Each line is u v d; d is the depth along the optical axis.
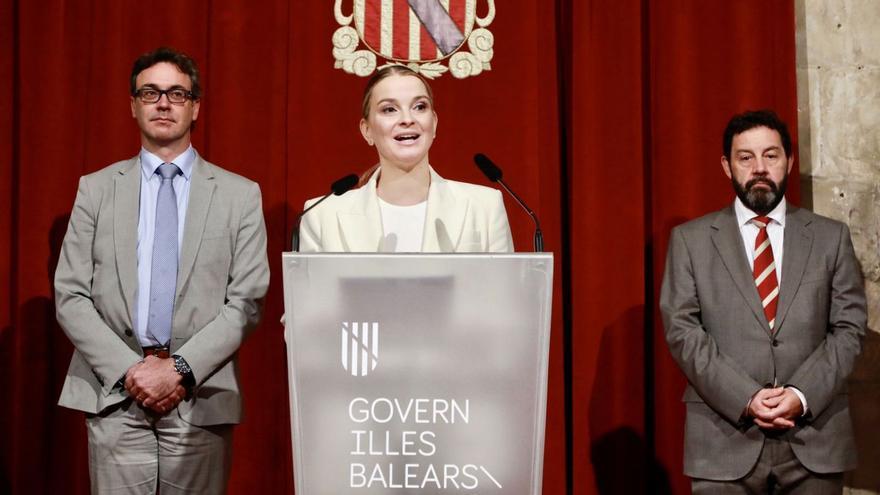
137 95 4.60
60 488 5.43
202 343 4.26
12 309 5.52
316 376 3.15
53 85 5.49
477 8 5.61
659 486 5.52
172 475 4.29
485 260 3.17
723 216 4.75
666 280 4.74
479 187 4.47
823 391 4.25
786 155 4.69
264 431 5.46
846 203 5.74
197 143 5.61
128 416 4.27
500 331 3.16
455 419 3.14
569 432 5.66
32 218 5.45
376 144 4.33
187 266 4.43
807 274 4.51
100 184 4.55
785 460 4.31
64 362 5.47
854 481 5.64
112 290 4.38
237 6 5.59
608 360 5.52
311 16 5.59
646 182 5.73
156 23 5.58
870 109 5.79
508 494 3.14
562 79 5.74
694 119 5.60
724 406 4.32
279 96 5.57
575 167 5.56
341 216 4.27
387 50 5.58
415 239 4.27
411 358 3.16
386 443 3.14
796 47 5.80
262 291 4.52
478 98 5.58
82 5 5.59
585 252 5.51
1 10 5.57
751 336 4.46
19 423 5.40
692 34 5.63
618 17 5.62
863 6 5.82
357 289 3.17
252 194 4.63
